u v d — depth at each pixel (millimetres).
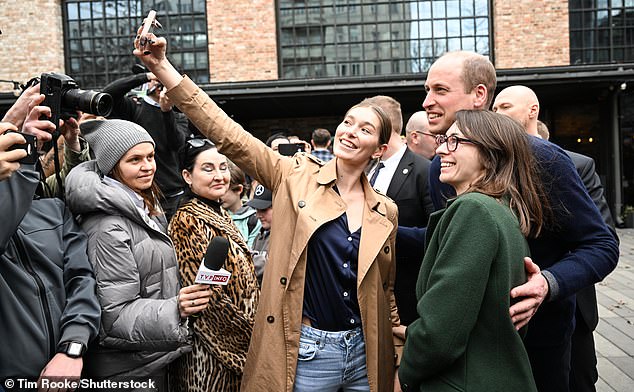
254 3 11695
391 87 9914
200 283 1993
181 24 12016
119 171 2191
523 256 1678
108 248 2016
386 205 2260
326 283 2123
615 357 4250
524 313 1639
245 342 2404
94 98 1979
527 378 1610
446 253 1613
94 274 1998
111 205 2047
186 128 3646
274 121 13352
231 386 2371
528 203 1768
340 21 12023
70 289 1915
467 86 2201
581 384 2801
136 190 2270
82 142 2512
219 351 2318
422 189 3125
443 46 11906
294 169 2248
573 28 11781
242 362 2359
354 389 2193
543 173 1833
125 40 12055
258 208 3457
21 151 1614
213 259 1970
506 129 1778
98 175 2137
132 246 2084
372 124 2170
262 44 11742
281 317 2080
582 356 2789
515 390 1589
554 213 1835
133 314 1990
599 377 3869
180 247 2418
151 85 3258
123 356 2072
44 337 1787
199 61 12047
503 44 11523
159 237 2199
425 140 3984
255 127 13414
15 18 11789
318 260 2133
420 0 11883
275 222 2189
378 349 2137
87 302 1887
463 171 1807
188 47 12039
